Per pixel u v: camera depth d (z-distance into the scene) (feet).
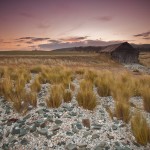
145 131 12.96
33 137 14.35
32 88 24.21
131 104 20.79
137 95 24.53
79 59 168.66
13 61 143.13
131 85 25.64
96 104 19.34
